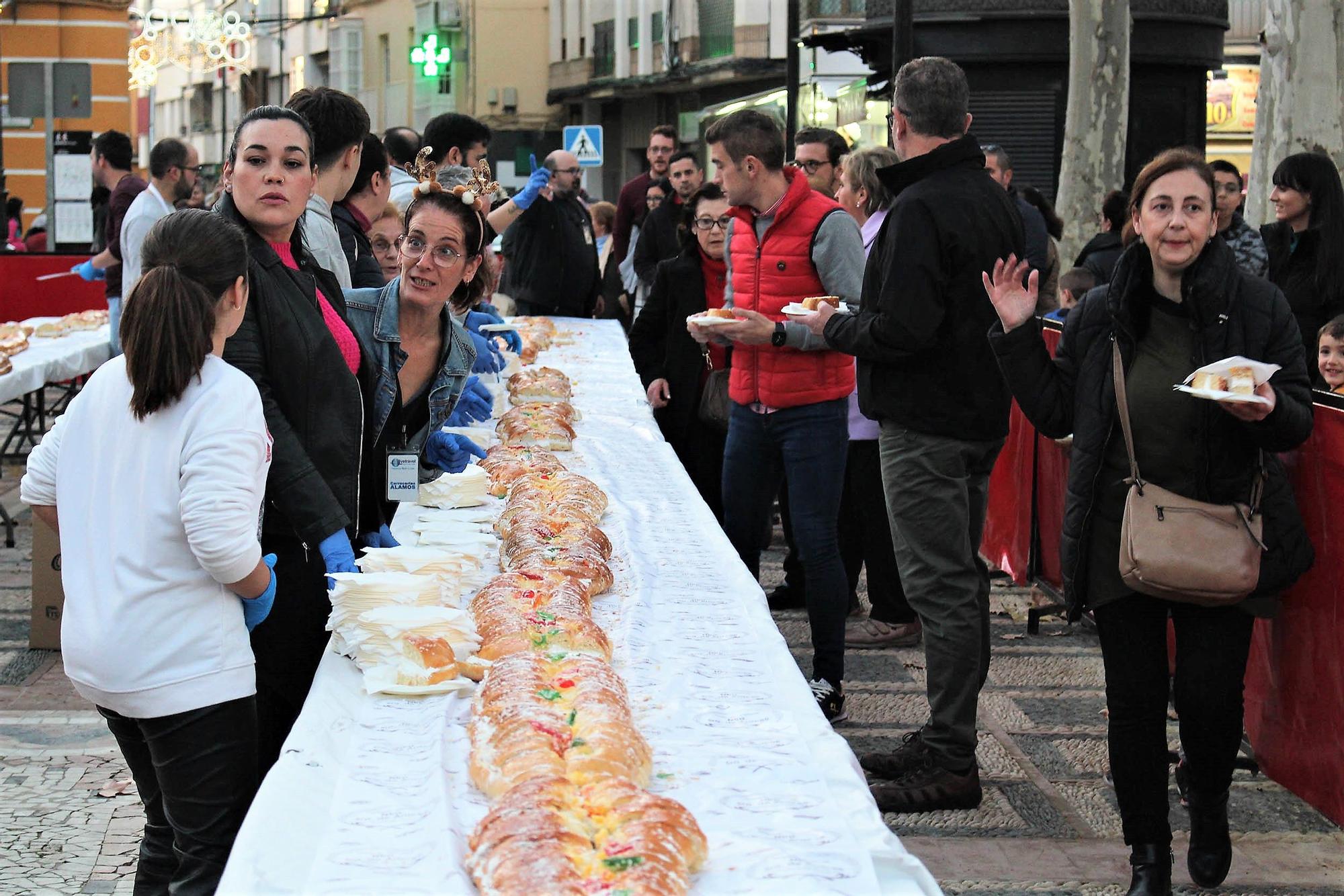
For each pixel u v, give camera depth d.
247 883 2.06
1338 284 5.93
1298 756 4.26
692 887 2.07
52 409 11.87
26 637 6.28
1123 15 12.38
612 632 3.19
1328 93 9.38
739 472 5.43
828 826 2.25
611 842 2.04
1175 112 14.95
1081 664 6.07
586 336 8.92
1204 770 3.81
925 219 4.25
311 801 2.35
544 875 1.95
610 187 40.41
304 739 2.56
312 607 3.31
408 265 3.89
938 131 4.40
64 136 15.91
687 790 2.37
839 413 5.22
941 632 4.46
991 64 14.14
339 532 3.21
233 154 3.29
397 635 2.88
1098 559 3.74
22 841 4.18
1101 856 4.17
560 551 3.54
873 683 5.79
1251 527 3.57
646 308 7.05
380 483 4.07
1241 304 3.61
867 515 6.27
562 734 2.41
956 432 4.37
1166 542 3.52
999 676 5.91
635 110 38.25
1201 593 3.52
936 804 4.47
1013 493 7.38
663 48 34.22
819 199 5.23
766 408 5.26
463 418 5.62
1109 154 12.58
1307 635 4.17
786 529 6.88
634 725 2.51
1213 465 3.60
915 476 4.41
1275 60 9.52
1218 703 3.70
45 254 14.30
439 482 4.38
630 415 6.21
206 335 2.80
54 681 5.72
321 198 4.29
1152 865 3.70
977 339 4.34
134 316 2.77
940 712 4.50
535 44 42.88
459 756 2.51
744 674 2.93
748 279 5.28
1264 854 4.18
